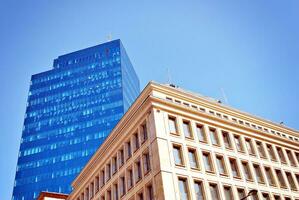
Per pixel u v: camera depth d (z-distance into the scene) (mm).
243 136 48469
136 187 39812
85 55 162500
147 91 43594
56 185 120875
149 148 38969
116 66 151125
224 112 49781
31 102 152375
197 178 37531
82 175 58406
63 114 142250
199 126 44188
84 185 57375
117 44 162000
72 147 129375
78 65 159125
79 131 133250
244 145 47125
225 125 46844
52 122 141125
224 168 41875
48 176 124312
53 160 128250
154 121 39344
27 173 127625
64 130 136125
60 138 134125
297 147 55906
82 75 154000
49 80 158375
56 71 161125
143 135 42031
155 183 35562
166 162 36344
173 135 39688
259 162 47031
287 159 52438
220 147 43625
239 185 41219
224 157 42844
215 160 41531
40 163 129125
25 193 122250
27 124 144250
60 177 122625
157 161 36312
